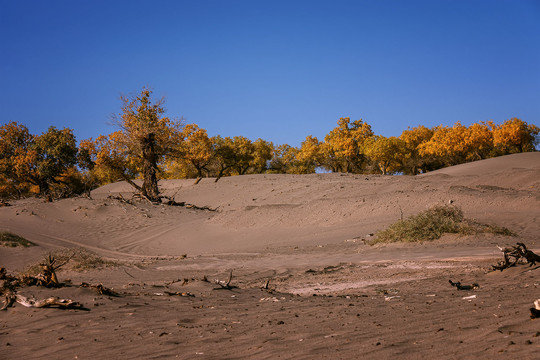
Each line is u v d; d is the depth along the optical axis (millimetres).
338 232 30141
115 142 51812
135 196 50719
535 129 90125
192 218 43594
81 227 39969
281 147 113750
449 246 20234
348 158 101625
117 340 6926
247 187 59938
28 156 70750
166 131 49969
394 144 92000
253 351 5430
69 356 6219
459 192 32969
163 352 5898
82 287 11547
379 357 4418
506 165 59594
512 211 28047
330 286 13648
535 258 11406
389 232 23703
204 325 7594
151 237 37219
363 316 6887
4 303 10414
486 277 11188
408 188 42312
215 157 91812
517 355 3791
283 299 10336
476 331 4777
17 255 27578
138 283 16750
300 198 49000
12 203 51188
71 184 79000
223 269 20312
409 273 14547
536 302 4891
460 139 89562
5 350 7035
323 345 5270
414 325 5656
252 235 34375
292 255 23516
